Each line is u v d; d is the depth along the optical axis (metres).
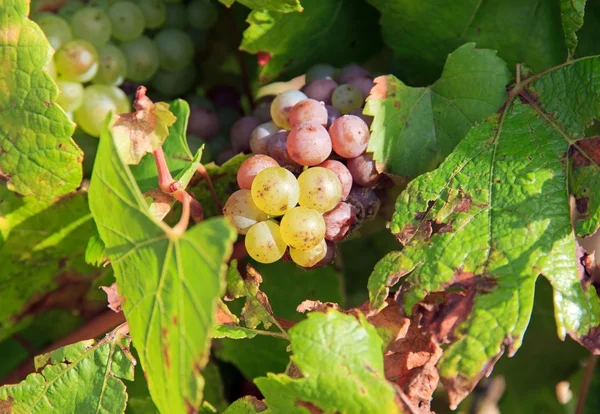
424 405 0.23
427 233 0.24
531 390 0.39
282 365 0.32
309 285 0.32
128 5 0.30
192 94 0.34
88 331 0.30
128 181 0.20
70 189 0.27
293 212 0.23
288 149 0.25
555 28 0.28
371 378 0.21
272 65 0.32
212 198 0.30
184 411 0.19
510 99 0.26
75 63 0.28
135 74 0.31
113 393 0.25
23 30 0.26
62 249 0.30
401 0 0.30
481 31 0.29
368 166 0.26
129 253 0.21
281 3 0.28
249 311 0.26
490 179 0.24
